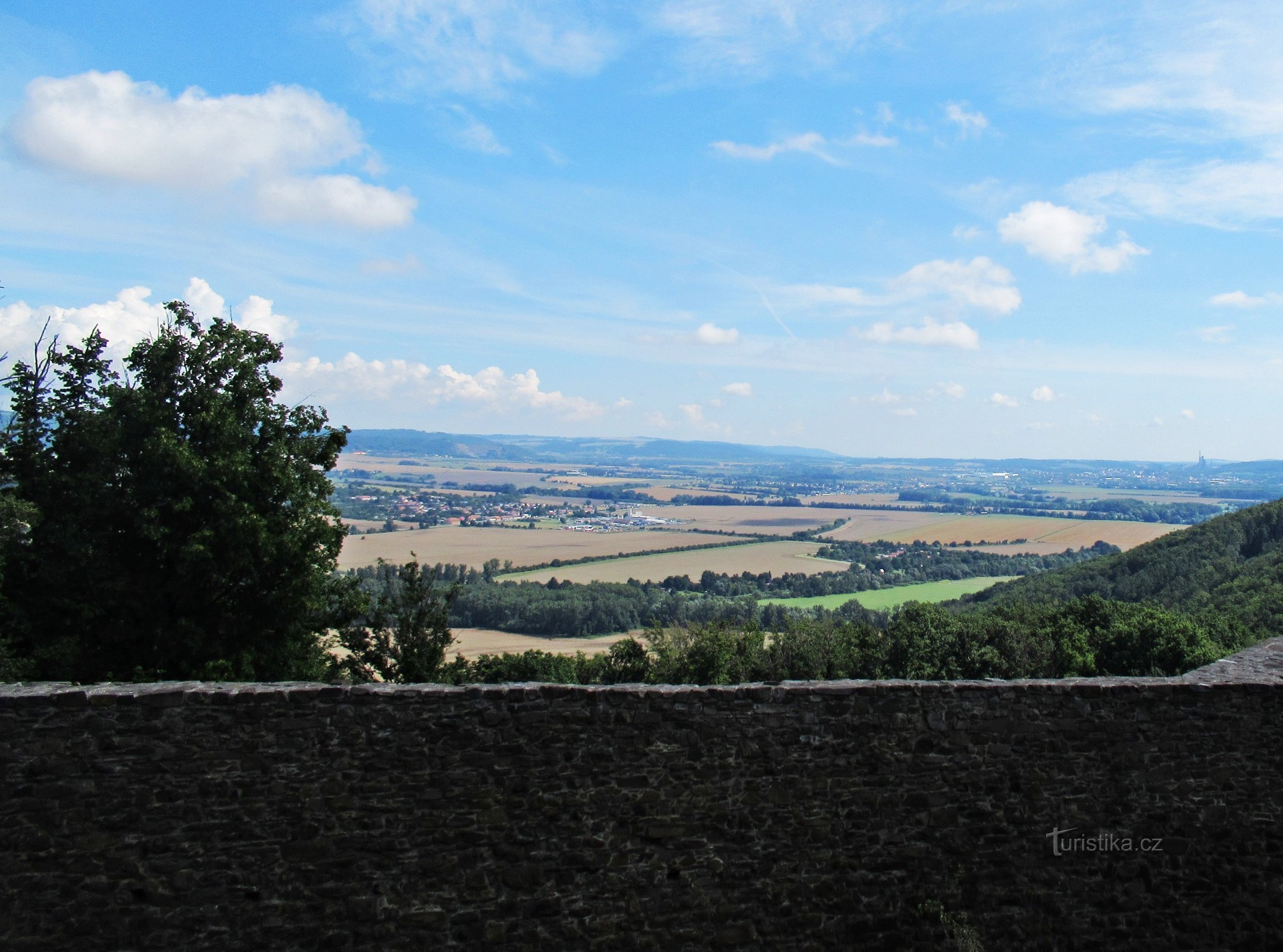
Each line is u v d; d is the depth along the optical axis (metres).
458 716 6.95
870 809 7.45
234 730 6.66
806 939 7.29
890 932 7.38
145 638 15.38
